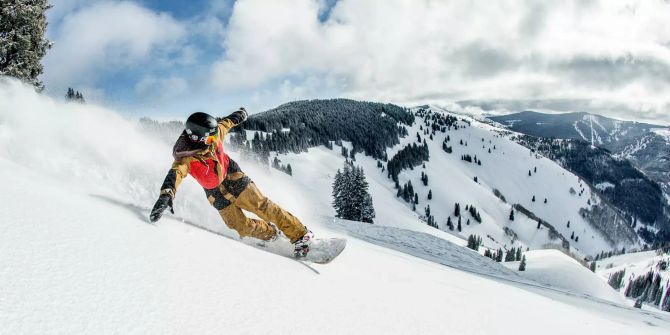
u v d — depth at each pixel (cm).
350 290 283
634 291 17875
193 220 366
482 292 490
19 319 135
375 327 230
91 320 149
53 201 244
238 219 355
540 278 3806
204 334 166
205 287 204
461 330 271
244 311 194
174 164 325
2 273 153
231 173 356
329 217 1830
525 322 362
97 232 220
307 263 334
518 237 19550
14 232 185
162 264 210
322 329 205
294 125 19838
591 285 3781
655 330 701
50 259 175
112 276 181
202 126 325
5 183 243
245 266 252
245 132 16725
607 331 482
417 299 314
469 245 10312
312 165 16588
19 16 1689
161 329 159
